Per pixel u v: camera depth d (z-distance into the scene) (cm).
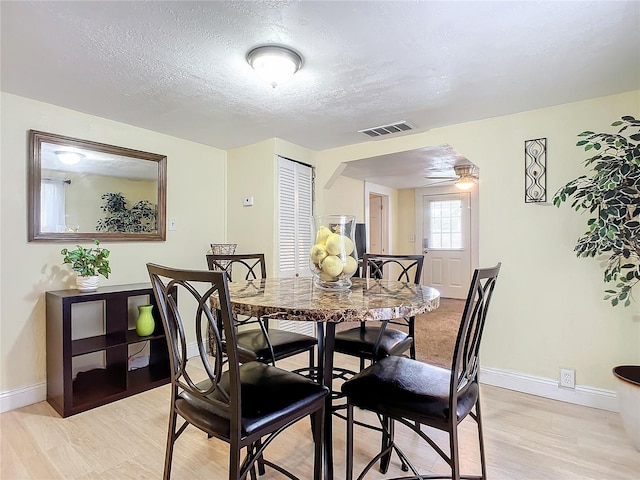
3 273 224
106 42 167
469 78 205
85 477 160
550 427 205
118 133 279
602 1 138
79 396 232
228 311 100
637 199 176
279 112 258
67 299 218
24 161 231
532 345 253
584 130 236
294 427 206
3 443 187
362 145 346
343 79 205
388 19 150
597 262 232
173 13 145
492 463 171
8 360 225
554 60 184
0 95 222
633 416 181
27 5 139
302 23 153
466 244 605
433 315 479
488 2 139
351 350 197
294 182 350
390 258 250
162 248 310
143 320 263
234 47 172
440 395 126
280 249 333
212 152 353
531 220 254
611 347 227
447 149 328
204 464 170
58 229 246
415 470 152
